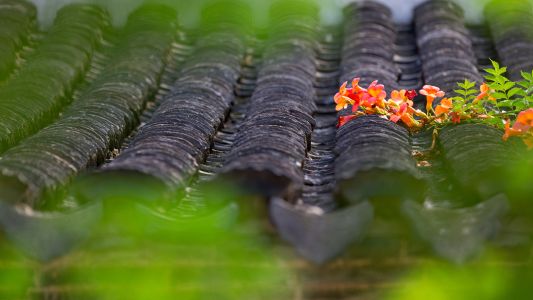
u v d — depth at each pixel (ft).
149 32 21.84
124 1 22.80
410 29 22.90
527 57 20.40
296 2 22.93
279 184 11.76
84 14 22.20
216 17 22.59
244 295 12.21
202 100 17.81
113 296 12.26
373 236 11.99
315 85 19.97
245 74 20.45
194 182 14.03
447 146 14.90
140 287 12.19
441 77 19.39
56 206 12.80
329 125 17.63
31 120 16.87
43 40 21.38
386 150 13.73
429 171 14.73
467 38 21.76
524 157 13.62
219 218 11.52
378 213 11.80
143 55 20.59
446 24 22.03
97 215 11.46
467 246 11.46
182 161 13.96
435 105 18.11
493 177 12.35
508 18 22.22
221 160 15.39
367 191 11.72
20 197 11.73
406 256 12.16
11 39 20.66
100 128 15.96
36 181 12.45
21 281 12.23
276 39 21.53
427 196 13.50
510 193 11.82
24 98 17.61
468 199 12.84
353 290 12.24
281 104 17.24
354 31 22.06
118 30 22.56
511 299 12.42
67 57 20.11
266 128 15.37
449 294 12.35
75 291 12.29
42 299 12.29
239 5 22.91
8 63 19.72
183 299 12.19
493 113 16.15
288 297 12.22
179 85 18.88
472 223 11.55
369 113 16.28
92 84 19.20
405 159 13.51
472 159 13.50
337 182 12.58
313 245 11.37
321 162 15.21
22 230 11.34
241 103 19.03
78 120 16.11
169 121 16.06
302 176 13.70
